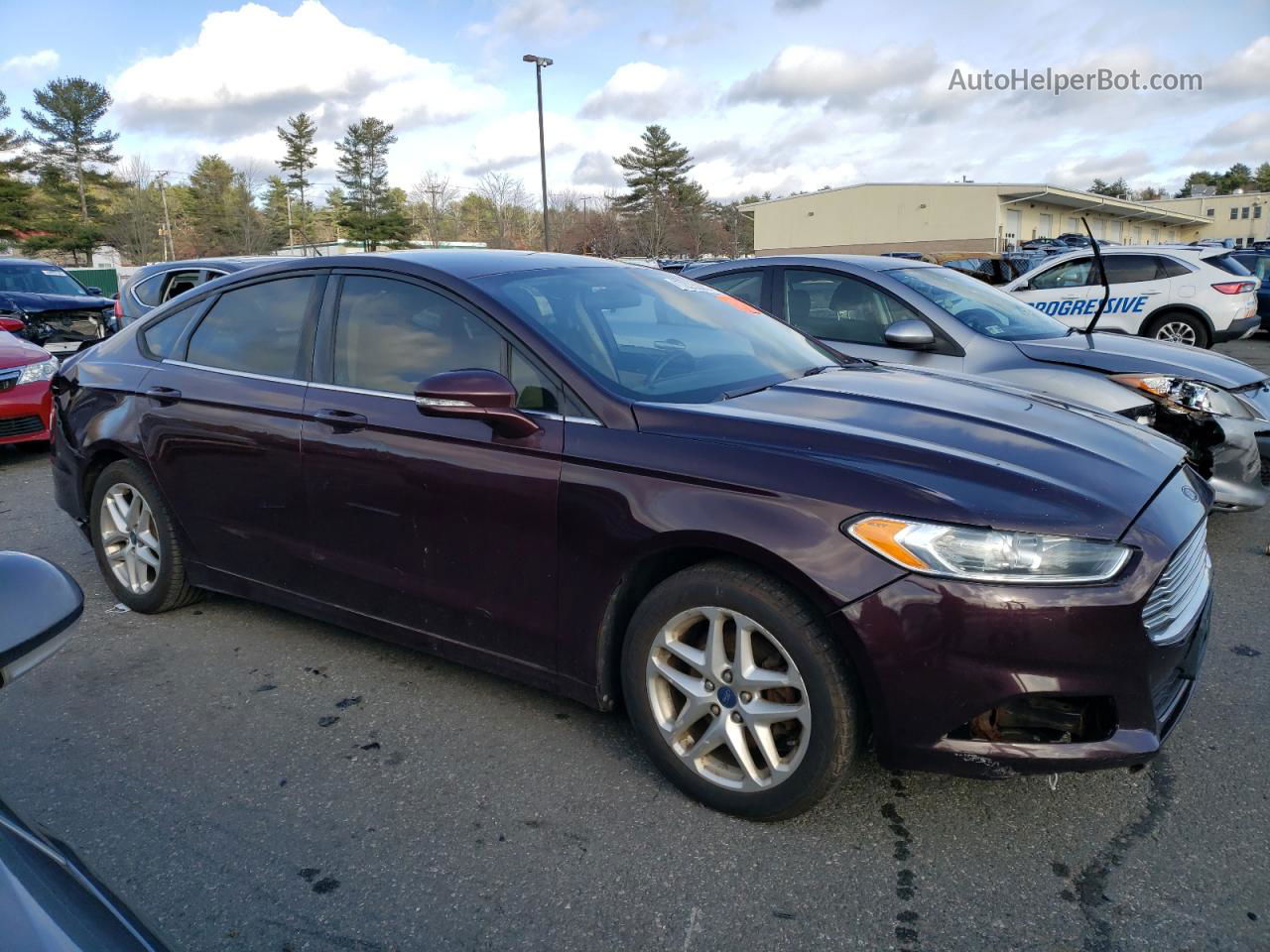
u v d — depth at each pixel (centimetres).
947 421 279
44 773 294
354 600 342
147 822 267
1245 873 239
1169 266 1248
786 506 244
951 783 281
